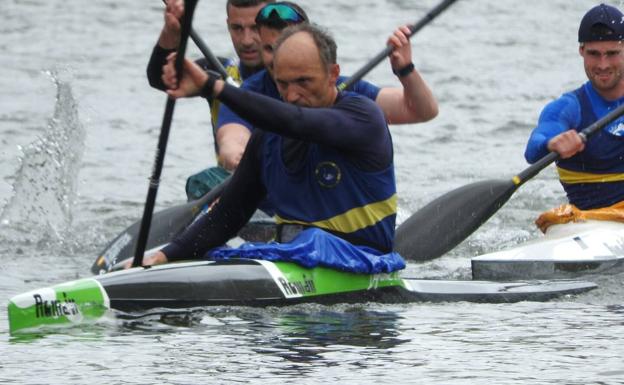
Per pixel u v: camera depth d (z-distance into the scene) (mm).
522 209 38375
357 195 22188
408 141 51156
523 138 52125
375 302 22953
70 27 84438
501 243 33438
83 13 90312
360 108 21469
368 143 21641
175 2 20094
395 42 27844
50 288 20500
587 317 22016
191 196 29547
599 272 27578
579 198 29797
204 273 21609
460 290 23922
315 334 20062
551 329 20781
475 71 69125
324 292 22297
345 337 19891
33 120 54156
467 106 59250
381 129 21781
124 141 50812
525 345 19453
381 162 22062
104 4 94438
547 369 17812
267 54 25391
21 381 17109
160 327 20328
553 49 76625
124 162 46656
